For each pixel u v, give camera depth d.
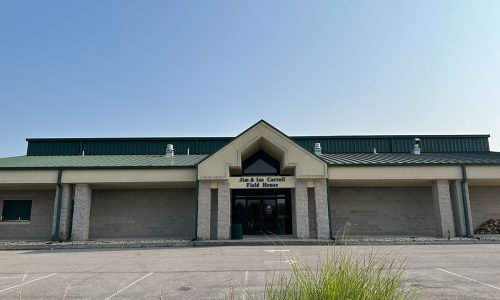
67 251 17.47
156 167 21.42
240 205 24.66
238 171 22.53
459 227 21.11
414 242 18.81
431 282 9.30
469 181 22.52
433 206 23.81
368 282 4.25
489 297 7.88
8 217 23.48
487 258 13.36
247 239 21.02
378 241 18.92
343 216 23.69
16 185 22.22
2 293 8.66
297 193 21.00
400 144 29.27
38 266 12.70
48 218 23.44
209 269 11.62
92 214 23.42
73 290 8.95
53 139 28.78
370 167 21.42
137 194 23.73
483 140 29.69
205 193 20.91
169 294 8.41
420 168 21.44
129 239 21.88
